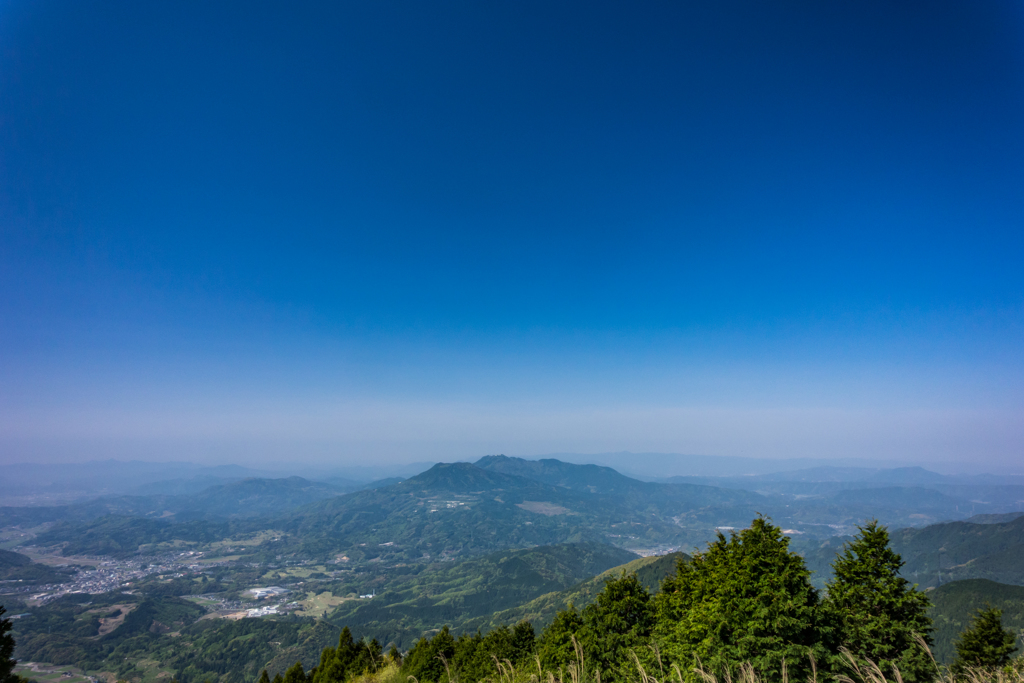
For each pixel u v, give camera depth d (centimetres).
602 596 3306
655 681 1122
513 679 1311
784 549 2447
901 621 2344
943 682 1359
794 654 1977
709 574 3136
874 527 2638
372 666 5606
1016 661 1691
